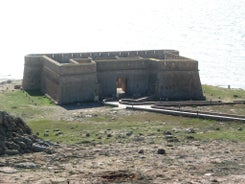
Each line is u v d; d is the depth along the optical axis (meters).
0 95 100.19
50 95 100.44
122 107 91.31
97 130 70.62
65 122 78.00
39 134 67.44
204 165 48.31
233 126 72.75
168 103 92.94
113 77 102.38
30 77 107.00
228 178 43.94
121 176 44.06
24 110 87.50
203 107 90.56
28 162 47.69
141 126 73.50
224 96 104.94
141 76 104.38
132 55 111.44
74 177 43.50
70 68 95.94
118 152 54.03
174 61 102.06
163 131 68.56
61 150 54.22
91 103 96.50
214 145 58.12
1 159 48.31
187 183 42.12
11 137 52.34
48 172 44.94
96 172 45.12
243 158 51.25
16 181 41.84
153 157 51.62
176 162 49.47
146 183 42.19
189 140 61.69
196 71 103.56
